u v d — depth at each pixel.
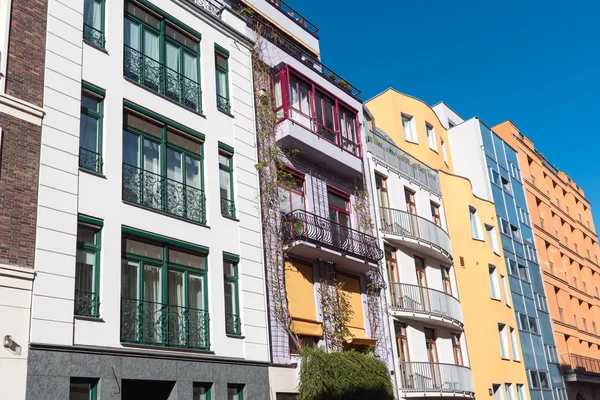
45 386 12.25
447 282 28.55
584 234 49.19
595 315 45.47
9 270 12.28
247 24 21.61
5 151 12.98
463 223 30.81
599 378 39.41
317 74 23.77
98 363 13.28
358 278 22.73
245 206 18.45
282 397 17.56
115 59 16.22
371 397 18.34
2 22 13.83
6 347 11.88
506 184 37.69
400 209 26.44
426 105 33.66
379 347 22.39
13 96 13.50
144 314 14.77
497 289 31.67
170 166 16.88
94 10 16.36
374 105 32.38
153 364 14.34
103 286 13.99
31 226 12.97
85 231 14.20
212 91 18.83
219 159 18.36
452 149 36.75
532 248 37.91
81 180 14.30
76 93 14.84
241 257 17.72
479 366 27.97
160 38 17.89
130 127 16.12
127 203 15.15
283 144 20.94
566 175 48.94
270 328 18.03
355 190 24.08
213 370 15.70
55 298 12.92
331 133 23.14
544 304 36.75
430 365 24.77
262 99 20.77
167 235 15.84
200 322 15.98
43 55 14.42
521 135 42.91
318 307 20.17
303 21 27.02
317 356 17.73
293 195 20.95
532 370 32.22
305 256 20.27
